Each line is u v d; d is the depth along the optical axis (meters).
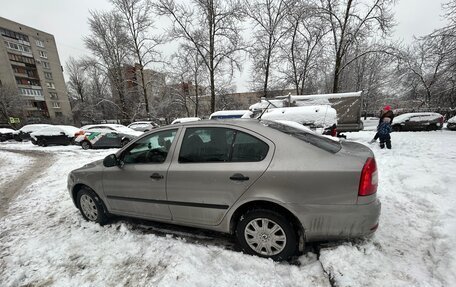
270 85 23.33
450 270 1.91
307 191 2.09
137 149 3.00
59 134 15.18
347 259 2.16
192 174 2.51
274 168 2.18
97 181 3.25
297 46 21.42
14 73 44.06
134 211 3.04
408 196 3.57
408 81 24.05
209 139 2.58
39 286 2.20
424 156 6.37
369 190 2.04
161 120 32.56
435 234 2.46
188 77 26.00
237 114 12.95
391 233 2.59
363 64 30.27
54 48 52.47
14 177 6.98
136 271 2.30
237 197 2.32
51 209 4.20
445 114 21.98
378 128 8.01
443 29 14.88
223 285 2.01
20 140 22.00
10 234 3.29
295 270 2.15
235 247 2.61
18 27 44.94
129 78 29.84
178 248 2.62
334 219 2.08
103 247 2.76
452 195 3.38
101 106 37.94
